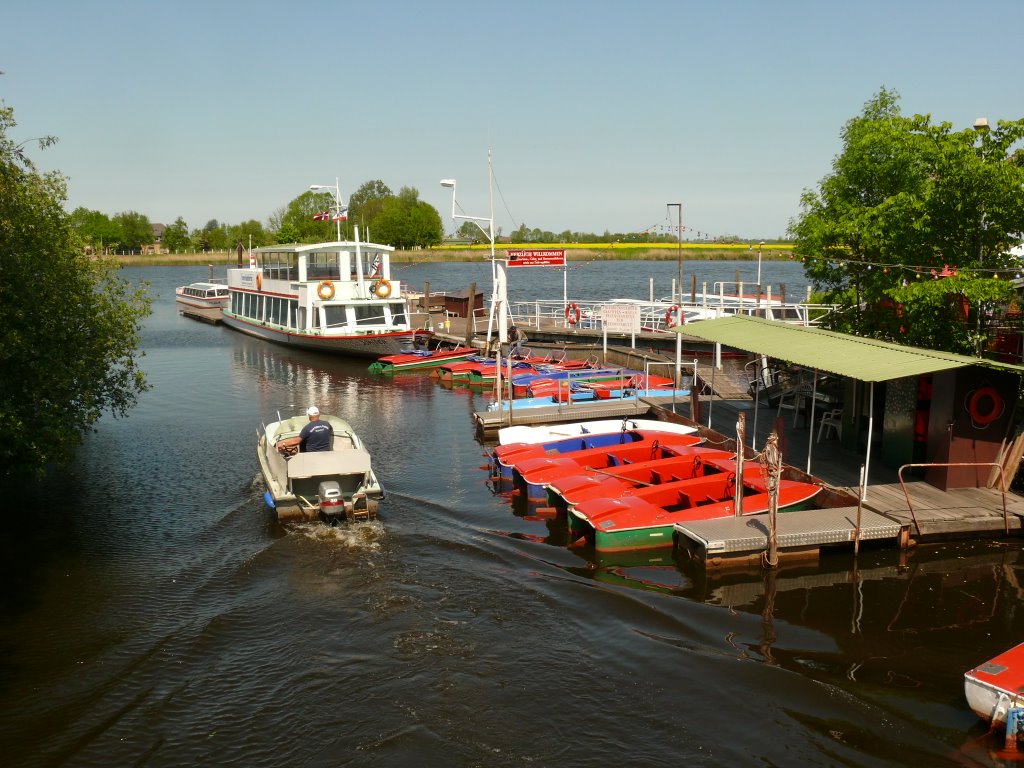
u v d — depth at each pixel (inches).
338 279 1576.0
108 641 430.3
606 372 1143.0
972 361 524.4
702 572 510.6
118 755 338.6
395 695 378.6
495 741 344.2
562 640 429.4
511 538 579.8
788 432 774.5
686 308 1416.1
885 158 754.8
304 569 520.7
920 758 327.0
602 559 534.6
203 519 617.9
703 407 917.8
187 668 404.2
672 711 363.9
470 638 431.8
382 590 489.4
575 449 767.1
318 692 382.6
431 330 1649.9
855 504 553.3
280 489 612.7
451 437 894.4
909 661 402.6
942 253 698.8
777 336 697.0
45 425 572.7
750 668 397.1
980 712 339.6
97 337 651.5
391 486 704.4
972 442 567.2
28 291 558.3
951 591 476.7
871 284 737.6
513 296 2738.7
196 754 338.6
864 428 679.1
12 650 420.8
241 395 1154.0
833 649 415.5
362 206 6540.4
